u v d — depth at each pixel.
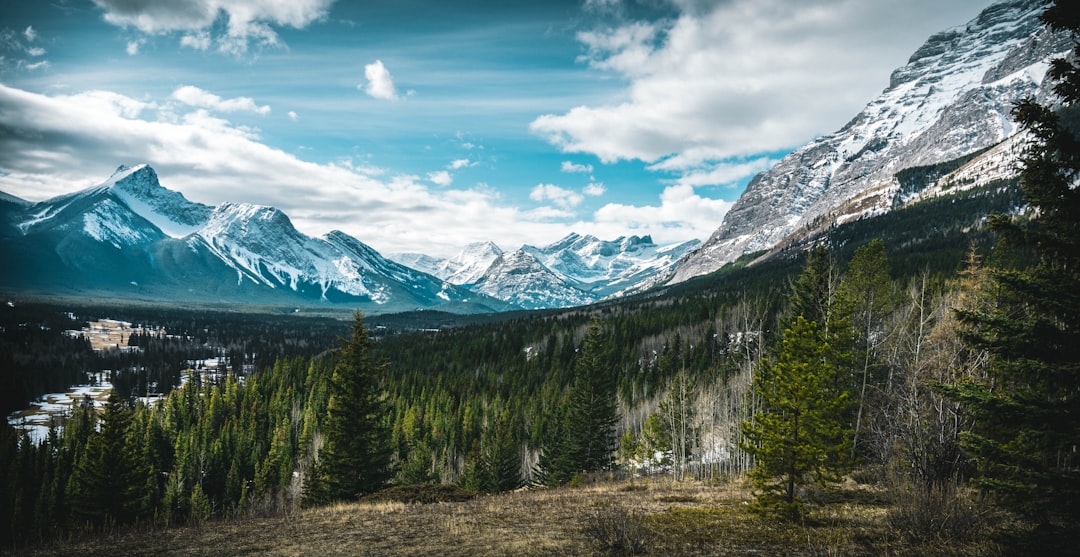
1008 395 12.55
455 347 149.62
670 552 15.37
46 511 57.88
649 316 139.50
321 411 97.88
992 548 13.04
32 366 151.88
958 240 151.12
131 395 142.12
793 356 20.11
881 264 37.19
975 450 12.92
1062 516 11.59
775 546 15.60
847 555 14.10
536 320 175.12
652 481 38.84
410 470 61.19
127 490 41.12
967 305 24.50
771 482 26.83
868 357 30.94
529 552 16.06
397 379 123.38
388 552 17.12
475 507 25.69
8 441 73.38
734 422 42.75
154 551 19.16
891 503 20.41
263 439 90.94
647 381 96.94
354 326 38.59
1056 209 11.53
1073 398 11.38
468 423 86.88
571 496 28.88
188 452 72.88
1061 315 11.58
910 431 22.39
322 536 20.16
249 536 21.05
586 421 52.56
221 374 168.38
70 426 87.50
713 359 89.44
